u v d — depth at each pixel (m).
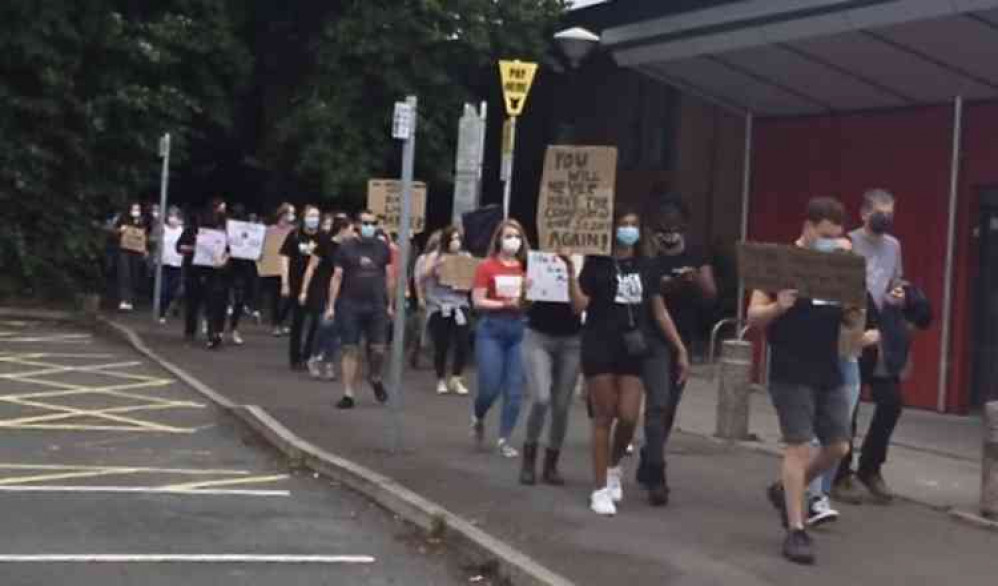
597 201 10.30
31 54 26.00
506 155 18.08
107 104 27.00
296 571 8.97
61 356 20.50
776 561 9.09
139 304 29.25
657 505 10.71
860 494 11.24
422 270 17.88
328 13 29.55
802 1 16.77
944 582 8.71
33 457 12.70
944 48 16.19
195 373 18.70
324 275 18.55
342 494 11.54
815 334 9.06
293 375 18.91
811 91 19.08
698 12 18.67
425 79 28.30
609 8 25.09
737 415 14.17
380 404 16.23
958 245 17.47
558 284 11.06
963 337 17.39
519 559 8.86
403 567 9.21
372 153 28.70
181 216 28.72
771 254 9.00
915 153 18.09
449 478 11.55
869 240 10.91
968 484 12.34
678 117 25.55
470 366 20.95
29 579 8.43
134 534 9.78
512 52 28.77
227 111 29.23
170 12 28.19
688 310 10.95
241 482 11.91
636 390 10.34
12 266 27.36
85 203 27.94
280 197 31.34
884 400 11.02
